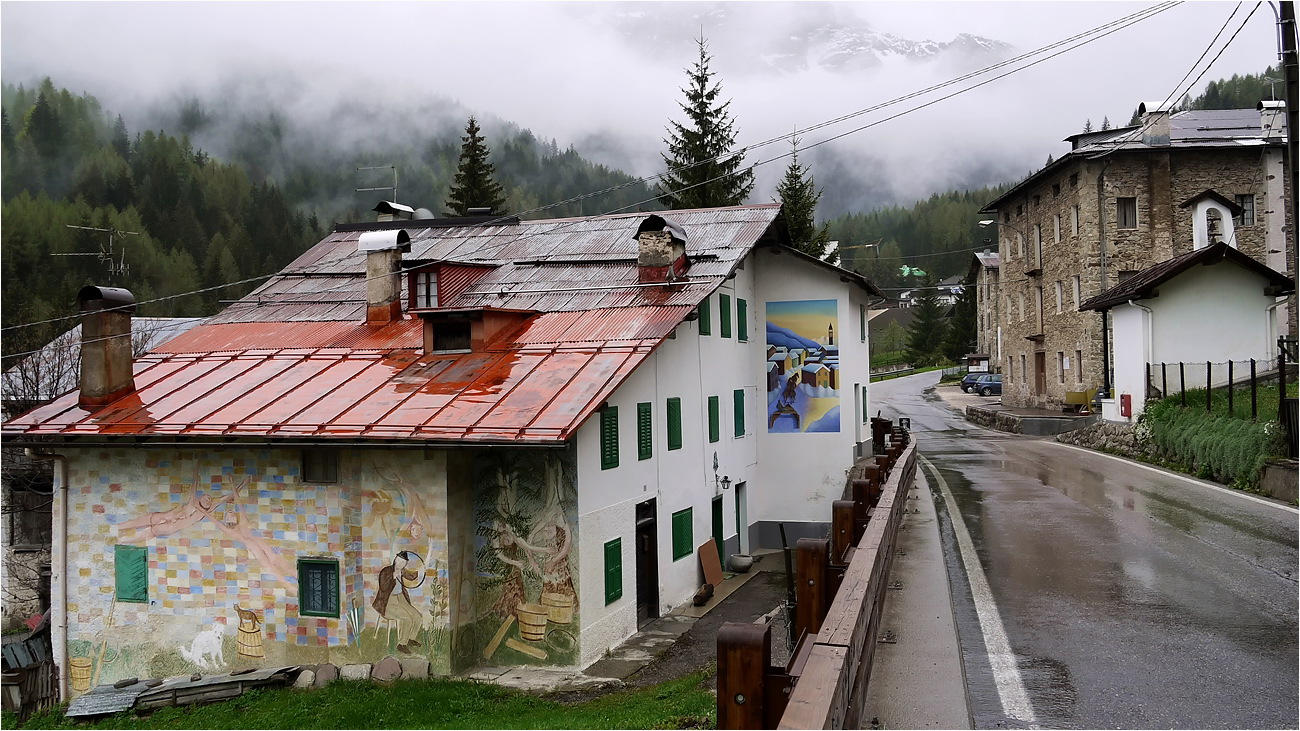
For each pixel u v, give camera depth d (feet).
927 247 539.70
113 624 56.65
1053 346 153.69
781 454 90.68
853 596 22.71
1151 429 91.40
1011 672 27.37
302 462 53.93
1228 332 101.40
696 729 34.22
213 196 371.97
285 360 66.18
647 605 64.23
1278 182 136.15
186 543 55.67
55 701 57.00
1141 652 29.30
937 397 216.95
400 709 45.29
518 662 53.47
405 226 96.32
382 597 52.60
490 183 190.70
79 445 55.67
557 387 54.65
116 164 370.94
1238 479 68.80
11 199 297.53
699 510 73.82
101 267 252.62
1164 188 136.77
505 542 53.78
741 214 85.56
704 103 157.69
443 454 51.67
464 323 64.08
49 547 89.56
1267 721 23.41
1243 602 35.55
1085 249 138.62
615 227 86.94
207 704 50.96
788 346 90.74
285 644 53.98
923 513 58.49
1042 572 41.19
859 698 21.06
